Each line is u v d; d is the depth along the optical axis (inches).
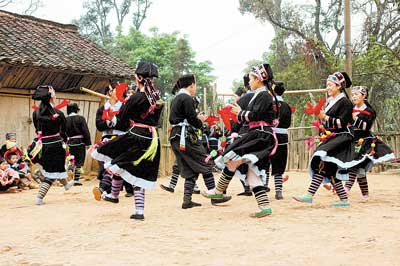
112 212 310.5
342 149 310.7
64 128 373.4
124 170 280.4
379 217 276.8
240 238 225.3
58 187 507.2
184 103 321.7
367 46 951.6
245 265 179.8
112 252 203.5
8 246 218.4
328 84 315.3
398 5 887.1
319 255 191.9
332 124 308.8
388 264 177.3
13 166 482.3
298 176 631.2
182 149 321.1
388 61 830.5
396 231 234.7
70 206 345.1
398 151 718.5
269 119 279.9
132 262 186.9
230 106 293.4
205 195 311.4
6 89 573.6
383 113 1096.8
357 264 178.5
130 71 680.4
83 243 221.1
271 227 250.5
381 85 1057.5
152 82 288.4
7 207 349.4
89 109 657.0
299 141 735.1
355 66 866.1
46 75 603.5
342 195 325.4
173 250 204.5
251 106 280.2
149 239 227.0
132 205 346.6
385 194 401.1
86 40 738.8
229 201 358.6
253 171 280.2
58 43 677.3
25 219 294.5
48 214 311.1
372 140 348.8
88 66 629.9
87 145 554.6
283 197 374.6
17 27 671.1
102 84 667.4
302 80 1168.2
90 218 288.5
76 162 547.2
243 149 276.2
